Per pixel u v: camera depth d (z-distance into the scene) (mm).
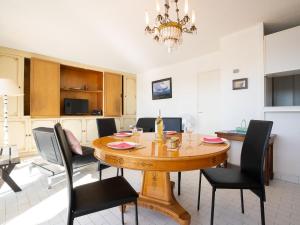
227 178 1553
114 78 5645
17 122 3807
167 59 4652
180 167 1222
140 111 6055
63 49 3928
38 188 2383
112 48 3896
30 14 2600
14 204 1979
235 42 3195
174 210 1667
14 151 2555
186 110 4742
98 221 1676
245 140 1791
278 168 2736
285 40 2652
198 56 4430
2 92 2744
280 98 3117
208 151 1343
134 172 2979
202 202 2016
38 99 4094
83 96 5492
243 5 2404
